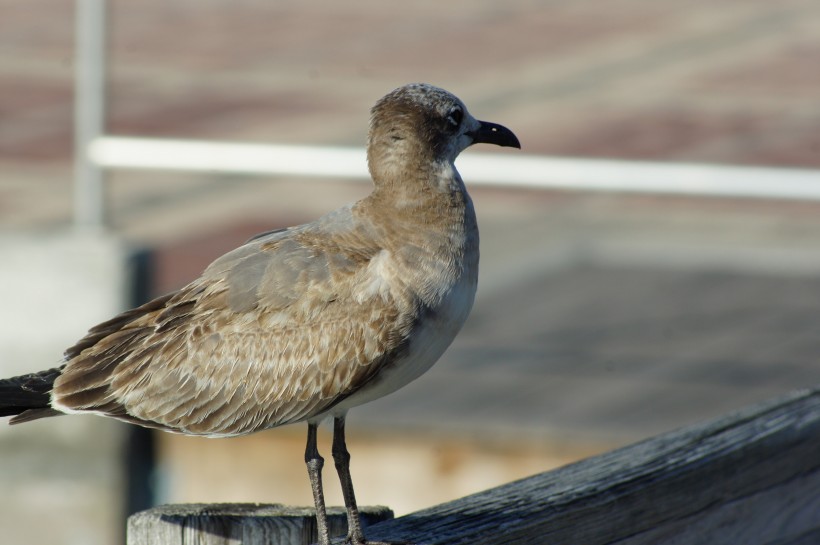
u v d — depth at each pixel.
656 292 20.02
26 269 14.07
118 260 13.97
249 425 8.78
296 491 13.45
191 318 8.86
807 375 15.63
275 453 13.47
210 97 36.84
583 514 7.18
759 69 39.88
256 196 28.84
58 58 41.97
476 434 13.52
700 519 7.81
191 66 40.53
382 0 51.66
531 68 40.03
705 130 32.66
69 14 49.16
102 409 8.79
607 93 36.91
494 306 19.23
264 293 8.73
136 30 45.72
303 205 28.20
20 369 14.17
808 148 30.69
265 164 13.59
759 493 8.17
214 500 13.72
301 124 34.00
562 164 13.00
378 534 7.05
